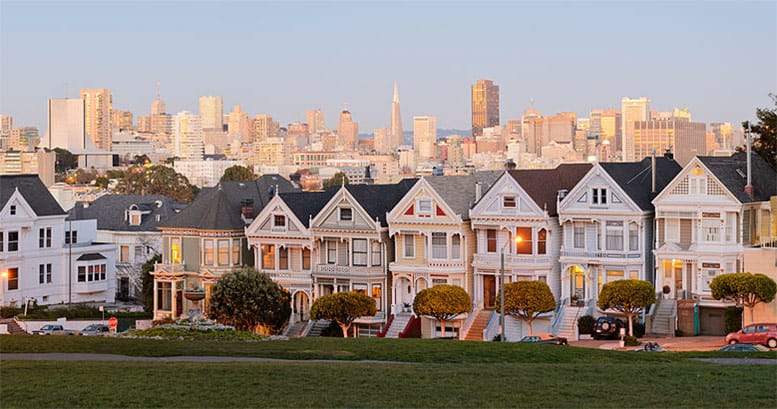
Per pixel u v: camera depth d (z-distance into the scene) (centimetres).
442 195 12056
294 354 7375
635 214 10994
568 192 11725
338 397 5647
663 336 10669
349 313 11219
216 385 5909
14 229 14962
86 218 18600
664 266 11006
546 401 5575
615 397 5662
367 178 16450
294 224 12500
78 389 5806
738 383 6009
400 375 6219
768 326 9325
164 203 18725
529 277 11344
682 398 5634
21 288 15075
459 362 7244
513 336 11206
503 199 11481
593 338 10738
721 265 10675
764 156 13038
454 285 11144
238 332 8788
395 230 11919
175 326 8969
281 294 11912
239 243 13112
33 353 7450
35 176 15862
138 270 17862
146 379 6053
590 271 11231
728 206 10662
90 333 11912
